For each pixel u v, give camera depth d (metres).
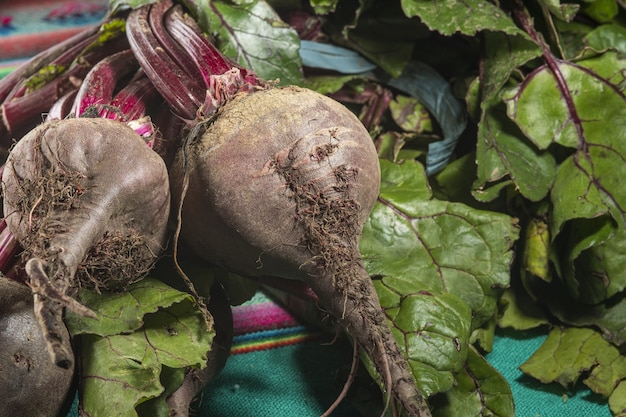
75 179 1.39
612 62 2.02
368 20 2.19
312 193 1.53
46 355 1.41
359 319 1.50
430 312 1.66
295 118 1.55
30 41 3.45
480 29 1.97
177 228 1.50
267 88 1.67
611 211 1.91
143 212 1.48
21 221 1.41
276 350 1.95
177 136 1.79
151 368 1.43
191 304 1.54
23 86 2.11
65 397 1.46
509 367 1.91
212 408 1.73
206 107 1.63
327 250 1.52
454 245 1.82
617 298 1.96
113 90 1.89
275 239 1.54
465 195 2.11
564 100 2.01
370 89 2.20
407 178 1.93
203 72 1.74
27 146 1.43
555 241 2.01
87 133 1.42
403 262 1.81
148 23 1.87
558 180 2.00
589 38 2.18
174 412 1.55
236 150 1.53
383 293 1.72
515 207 2.09
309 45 2.17
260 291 2.20
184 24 1.83
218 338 1.70
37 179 1.39
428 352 1.60
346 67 2.19
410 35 2.18
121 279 1.50
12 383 1.38
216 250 1.62
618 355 1.88
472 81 2.12
